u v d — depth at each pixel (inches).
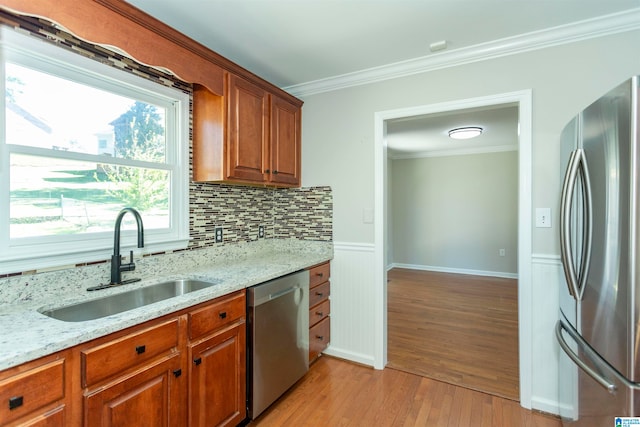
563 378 68.7
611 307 46.4
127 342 46.3
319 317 97.9
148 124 73.5
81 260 59.5
